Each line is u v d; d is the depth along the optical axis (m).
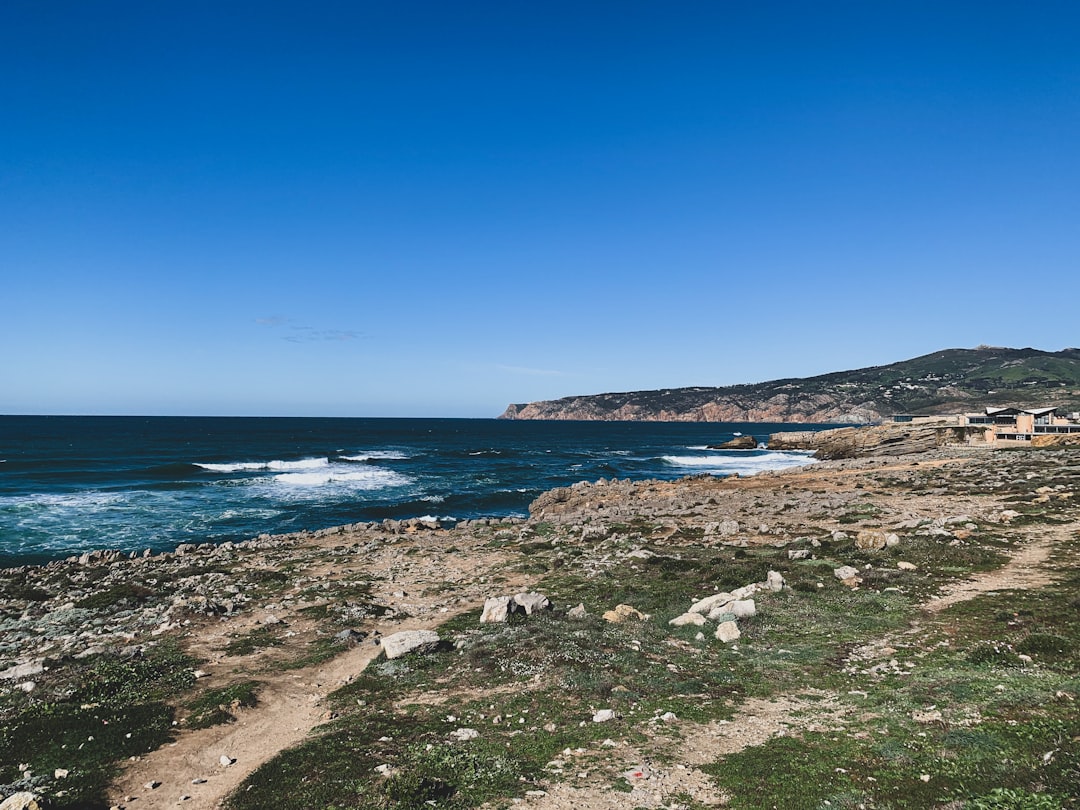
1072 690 10.95
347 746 10.88
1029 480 46.25
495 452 124.56
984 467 57.72
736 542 31.48
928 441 101.06
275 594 24.66
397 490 67.75
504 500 63.16
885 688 12.48
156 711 12.88
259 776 9.96
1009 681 11.85
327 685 14.74
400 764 10.15
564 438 192.75
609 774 9.64
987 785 8.12
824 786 8.71
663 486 61.34
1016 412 105.44
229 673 15.55
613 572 25.61
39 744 11.38
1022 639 14.27
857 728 10.63
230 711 12.91
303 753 10.65
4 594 25.52
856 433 120.62
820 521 36.19
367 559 32.00
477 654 15.49
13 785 9.88
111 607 22.75
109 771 10.48
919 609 18.14
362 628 19.56
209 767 10.69
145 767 10.66
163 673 15.41
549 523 41.94
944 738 9.70
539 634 16.77
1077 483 42.09
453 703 12.89
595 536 35.03
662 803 8.73
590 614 19.62
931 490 46.16
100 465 83.19
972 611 17.27
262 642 18.11
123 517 48.75
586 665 14.44
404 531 41.81
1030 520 30.66
